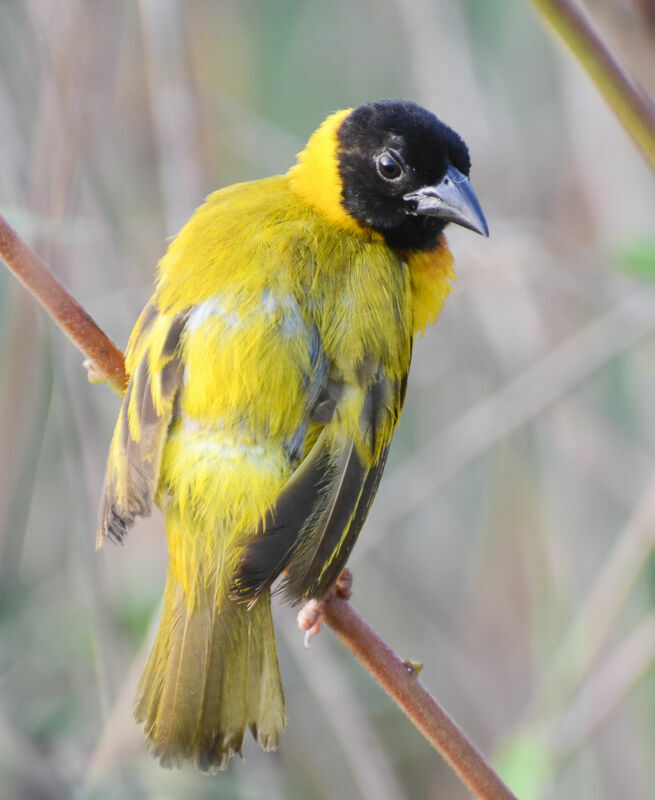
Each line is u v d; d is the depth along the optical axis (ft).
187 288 24.31
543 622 41.14
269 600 22.66
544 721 35.50
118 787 34.45
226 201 27.40
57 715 37.37
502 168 42.52
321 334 24.32
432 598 44.21
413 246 28.19
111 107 38.93
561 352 39.55
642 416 41.65
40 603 38.65
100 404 39.24
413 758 42.93
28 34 37.29
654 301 38.75
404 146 27.73
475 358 43.62
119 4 37.96
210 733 22.13
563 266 38.24
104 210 37.29
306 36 45.83
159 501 23.08
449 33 41.91
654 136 22.41
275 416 22.91
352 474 23.39
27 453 37.65
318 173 27.86
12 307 37.83
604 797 39.86
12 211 29.27
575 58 22.50
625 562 36.04
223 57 45.09
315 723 41.50
